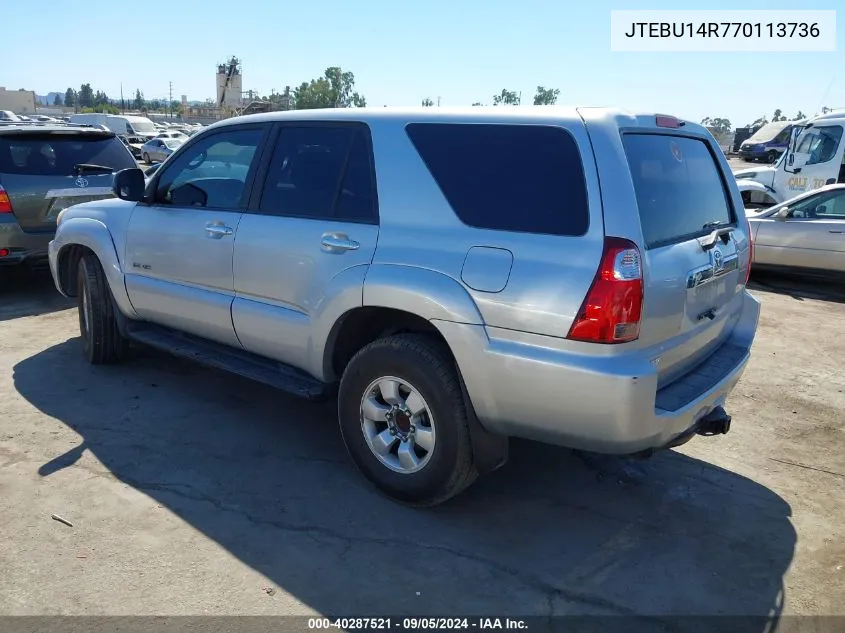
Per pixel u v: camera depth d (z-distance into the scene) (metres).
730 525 3.47
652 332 2.93
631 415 2.81
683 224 3.35
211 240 4.21
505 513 3.52
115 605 2.76
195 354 4.50
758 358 6.26
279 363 4.11
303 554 3.12
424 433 3.33
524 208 3.03
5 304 7.47
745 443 4.44
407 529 3.35
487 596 2.89
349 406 3.61
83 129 7.96
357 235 3.48
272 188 3.99
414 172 3.37
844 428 4.71
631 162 3.01
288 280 3.79
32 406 4.65
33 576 2.91
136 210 4.85
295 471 3.87
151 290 4.70
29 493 3.55
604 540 3.31
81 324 5.55
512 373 2.96
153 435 4.26
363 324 3.72
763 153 36.75
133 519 3.35
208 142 4.44
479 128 3.24
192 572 2.97
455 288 3.09
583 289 2.80
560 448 4.27
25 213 7.26
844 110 14.12
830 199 9.52
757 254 9.95
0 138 7.23
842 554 3.24
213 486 3.69
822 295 9.25
